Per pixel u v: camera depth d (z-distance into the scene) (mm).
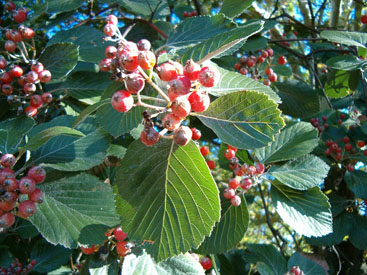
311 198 410
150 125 204
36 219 309
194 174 236
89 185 334
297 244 763
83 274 379
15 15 432
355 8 847
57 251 475
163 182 243
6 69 435
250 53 613
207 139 579
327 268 514
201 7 788
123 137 472
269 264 530
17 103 439
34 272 504
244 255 541
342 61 523
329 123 718
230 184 405
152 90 288
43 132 269
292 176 414
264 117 217
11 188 268
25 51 414
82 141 356
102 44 445
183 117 199
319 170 415
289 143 443
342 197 601
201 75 202
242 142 218
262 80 571
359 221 577
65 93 476
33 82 381
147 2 528
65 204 323
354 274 672
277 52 814
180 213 244
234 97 222
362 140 673
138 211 249
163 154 240
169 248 244
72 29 451
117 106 200
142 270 340
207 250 409
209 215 239
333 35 521
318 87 871
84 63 476
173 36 426
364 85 661
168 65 204
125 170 247
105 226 318
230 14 497
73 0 485
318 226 394
